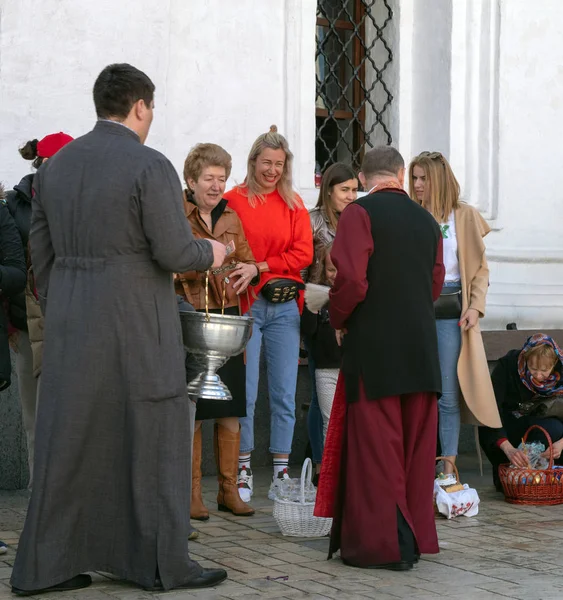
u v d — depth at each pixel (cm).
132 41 673
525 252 819
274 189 599
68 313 396
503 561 465
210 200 546
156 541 400
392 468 450
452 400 622
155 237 392
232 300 554
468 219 625
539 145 834
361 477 452
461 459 766
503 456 638
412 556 448
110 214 392
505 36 819
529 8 830
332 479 466
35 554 394
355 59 814
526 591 412
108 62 666
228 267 537
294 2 749
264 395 711
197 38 712
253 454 711
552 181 838
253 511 563
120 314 393
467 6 810
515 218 823
